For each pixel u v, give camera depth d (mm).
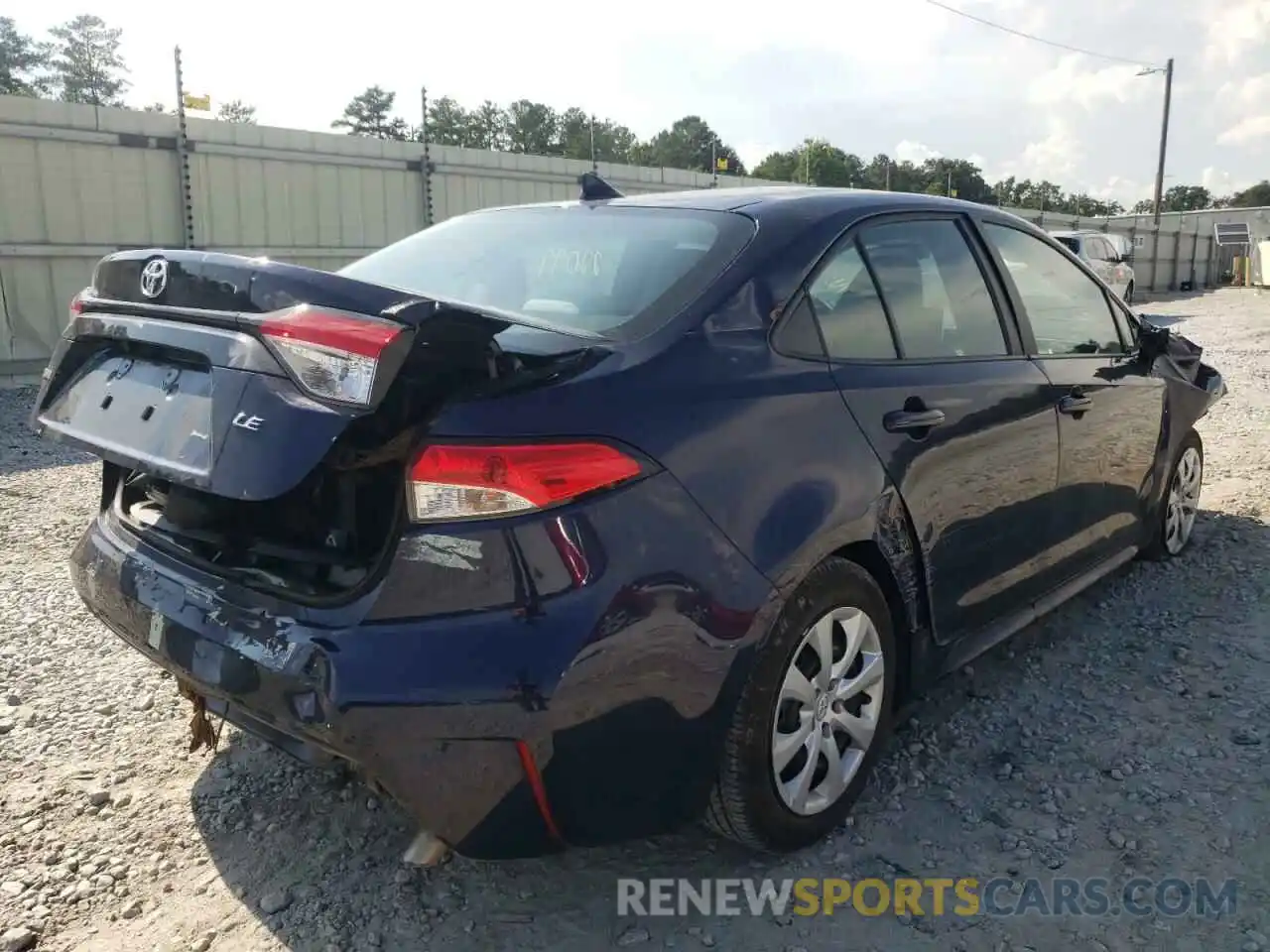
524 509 2080
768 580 2398
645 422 2264
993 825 2859
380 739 2045
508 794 2117
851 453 2672
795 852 2742
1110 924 2455
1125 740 3305
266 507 2348
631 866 2701
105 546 2715
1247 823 2844
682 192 3350
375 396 1967
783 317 2670
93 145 11242
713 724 2359
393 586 2092
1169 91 36656
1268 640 4051
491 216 3492
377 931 2438
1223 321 21141
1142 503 4387
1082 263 4113
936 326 3166
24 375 11031
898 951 2377
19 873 2609
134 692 3631
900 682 3062
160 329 2334
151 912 2488
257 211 12719
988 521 3234
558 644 2078
